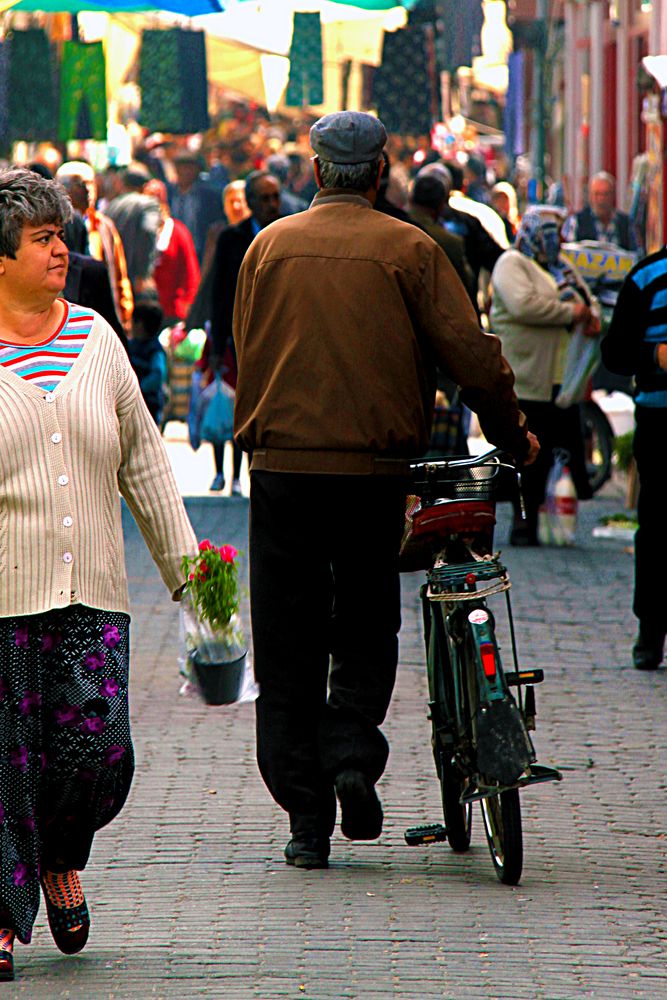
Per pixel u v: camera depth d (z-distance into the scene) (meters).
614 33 64.81
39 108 50.66
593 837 15.05
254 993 11.45
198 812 15.70
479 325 13.69
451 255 27.50
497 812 13.76
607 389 42.97
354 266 13.71
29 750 11.49
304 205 46.88
